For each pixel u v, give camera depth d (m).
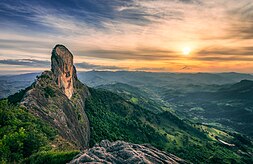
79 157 36.44
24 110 89.62
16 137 57.22
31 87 124.69
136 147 42.56
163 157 40.88
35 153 52.03
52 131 80.62
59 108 116.75
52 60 165.88
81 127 132.12
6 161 49.06
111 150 40.59
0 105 80.69
